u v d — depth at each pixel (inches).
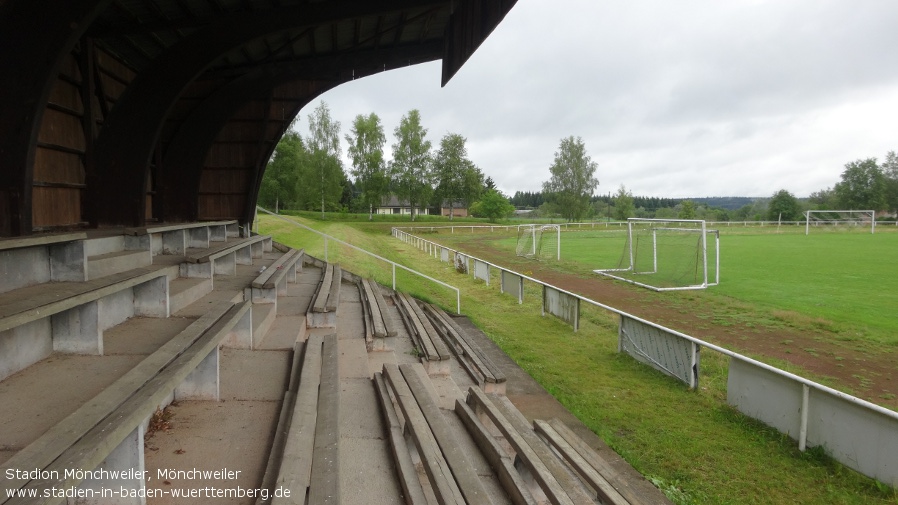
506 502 116.6
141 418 78.5
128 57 348.5
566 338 379.2
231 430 114.7
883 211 3058.6
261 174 490.0
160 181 402.0
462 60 335.0
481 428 151.0
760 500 160.2
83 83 277.0
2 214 177.9
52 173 261.1
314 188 2203.5
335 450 96.3
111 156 278.1
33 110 178.5
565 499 110.0
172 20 295.0
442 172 2903.5
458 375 251.3
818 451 188.5
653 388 266.7
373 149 2439.7
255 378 151.3
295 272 383.2
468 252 1138.7
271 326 221.1
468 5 316.8
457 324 393.1
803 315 442.6
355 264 598.2
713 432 211.3
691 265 717.3
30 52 174.7
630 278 701.3
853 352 337.1
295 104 475.8
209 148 415.2
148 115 277.9
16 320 89.1
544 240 1408.7
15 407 92.9
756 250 1080.8
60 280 134.0
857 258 916.6
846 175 3132.4
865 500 160.9
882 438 167.5
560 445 158.1
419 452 115.6
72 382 106.5
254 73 409.7
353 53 421.1
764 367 214.8
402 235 1546.5
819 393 189.5
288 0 291.9
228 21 272.1
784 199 2970.0
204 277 224.8
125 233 212.8
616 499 126.9
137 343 135.7
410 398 148.4
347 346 229.5
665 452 191.3
